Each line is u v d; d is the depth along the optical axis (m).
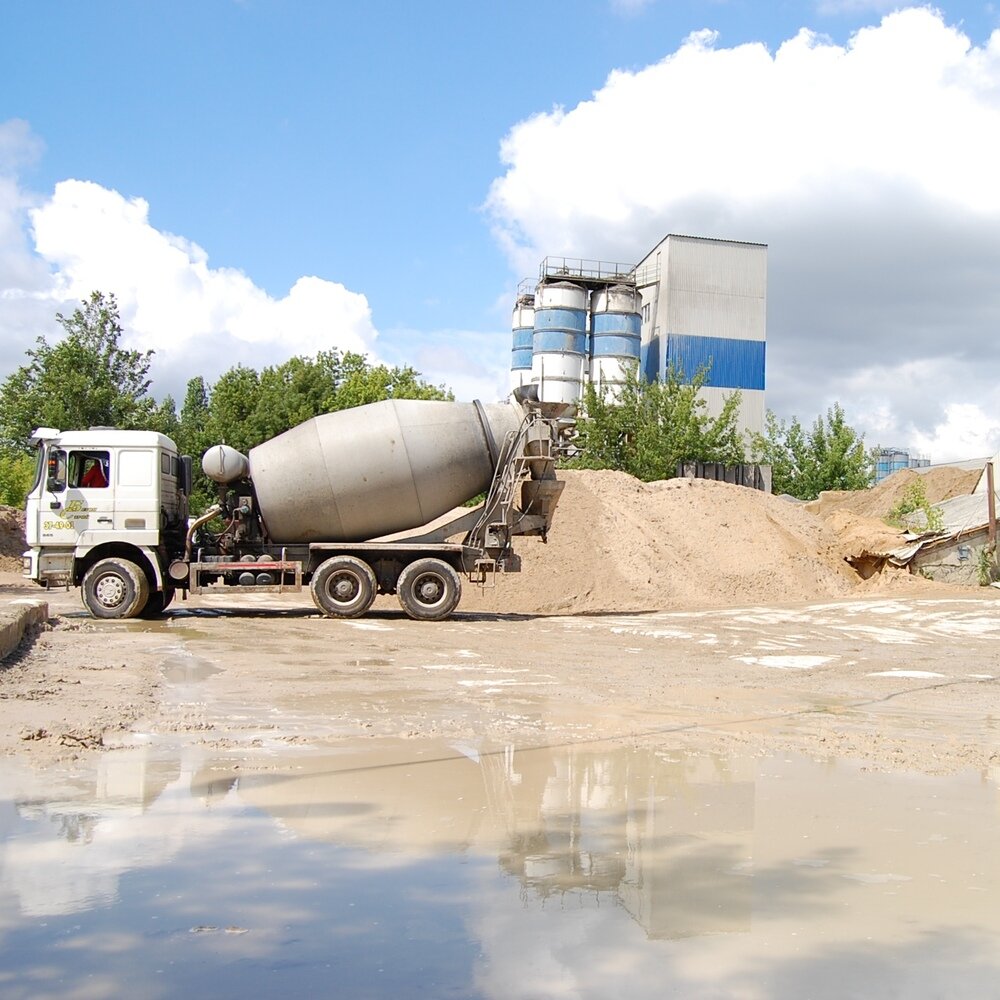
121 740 6.94
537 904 3.86
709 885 4.12
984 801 5.61
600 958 3.36
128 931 3.53
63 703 8.33
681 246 59.12
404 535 19.53
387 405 18.88
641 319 57.28
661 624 18.50
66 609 20.38
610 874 4.24
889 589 28.06
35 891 3.91
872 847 4.68
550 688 10.07
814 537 31.08
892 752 7.02
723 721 8.23
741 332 59.66
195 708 8.39
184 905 3.78
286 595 25.64
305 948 3.40
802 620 19.41
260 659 12.18
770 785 5.93
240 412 58.28
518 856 4.46
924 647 14.91
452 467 18.81
